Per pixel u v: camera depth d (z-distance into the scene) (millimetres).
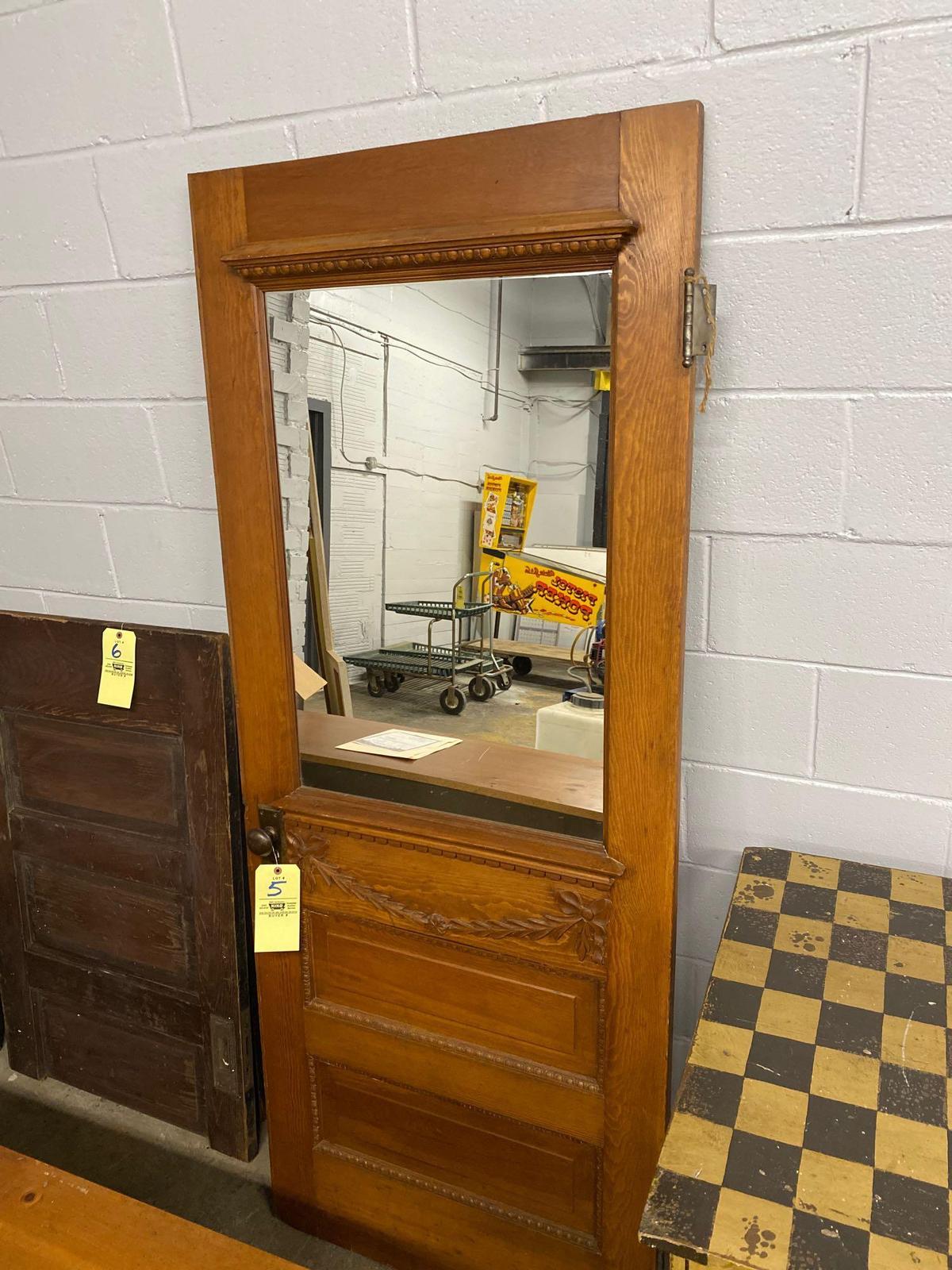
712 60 997
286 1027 1432
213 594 1531
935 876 1120
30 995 1806
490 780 1203
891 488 1043
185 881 1563
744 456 1095
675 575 1004
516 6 1063
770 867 1142
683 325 940
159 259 1375
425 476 1149
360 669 1277
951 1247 611
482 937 1220
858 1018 850
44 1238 1006
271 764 1348
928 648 1071
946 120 931
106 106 1337
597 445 1044
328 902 1331
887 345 1007
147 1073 1728
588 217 960
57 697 1598
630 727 1065
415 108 1150
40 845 1696
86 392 1512
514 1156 1301
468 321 1080
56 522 1629
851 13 934
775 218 1016
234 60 1236
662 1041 1139
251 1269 970
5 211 1467
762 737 1181
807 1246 614
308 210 1114
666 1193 659
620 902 1118
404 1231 1430
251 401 1213
